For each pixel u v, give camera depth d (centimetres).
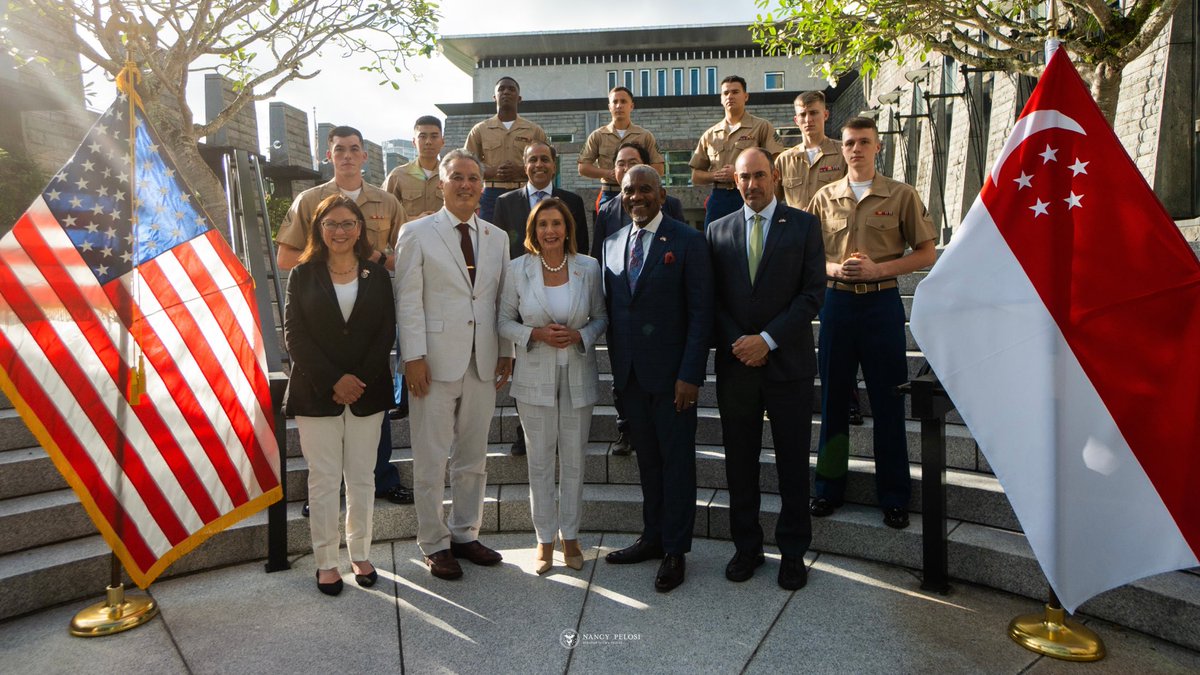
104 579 358
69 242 316
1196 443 265
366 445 365
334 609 341
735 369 358
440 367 370
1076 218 282
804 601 341
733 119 568
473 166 374
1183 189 672
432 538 377
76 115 893
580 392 373
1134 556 271
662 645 305
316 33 702
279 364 431
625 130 593
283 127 1166
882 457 384
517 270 383
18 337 303
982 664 285
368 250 369
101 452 317
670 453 362
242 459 353
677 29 2275
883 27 539
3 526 355
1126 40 459
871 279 381
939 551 343
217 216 667
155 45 650
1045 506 278
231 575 381
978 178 1067
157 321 334
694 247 360
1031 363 282
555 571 381
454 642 310
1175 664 281
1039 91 292
